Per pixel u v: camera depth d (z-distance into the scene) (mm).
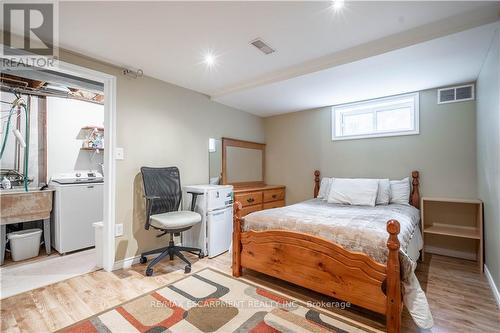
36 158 3305
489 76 2066
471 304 1831
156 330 1518
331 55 2305
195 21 1754
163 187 2727
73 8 1591
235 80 2959
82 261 2699
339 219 2023
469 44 1933
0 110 3064
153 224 2426
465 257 2801
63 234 2902
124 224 2535
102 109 3885
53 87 3258
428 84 2852
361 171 3514
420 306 1438
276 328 1530
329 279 1721
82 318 1650
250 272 2391
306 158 4082
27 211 2748
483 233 2420
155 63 2467
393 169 3254
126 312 1711
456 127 2850
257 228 2186
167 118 2977
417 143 3090
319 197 3535
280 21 1765
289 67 2584
